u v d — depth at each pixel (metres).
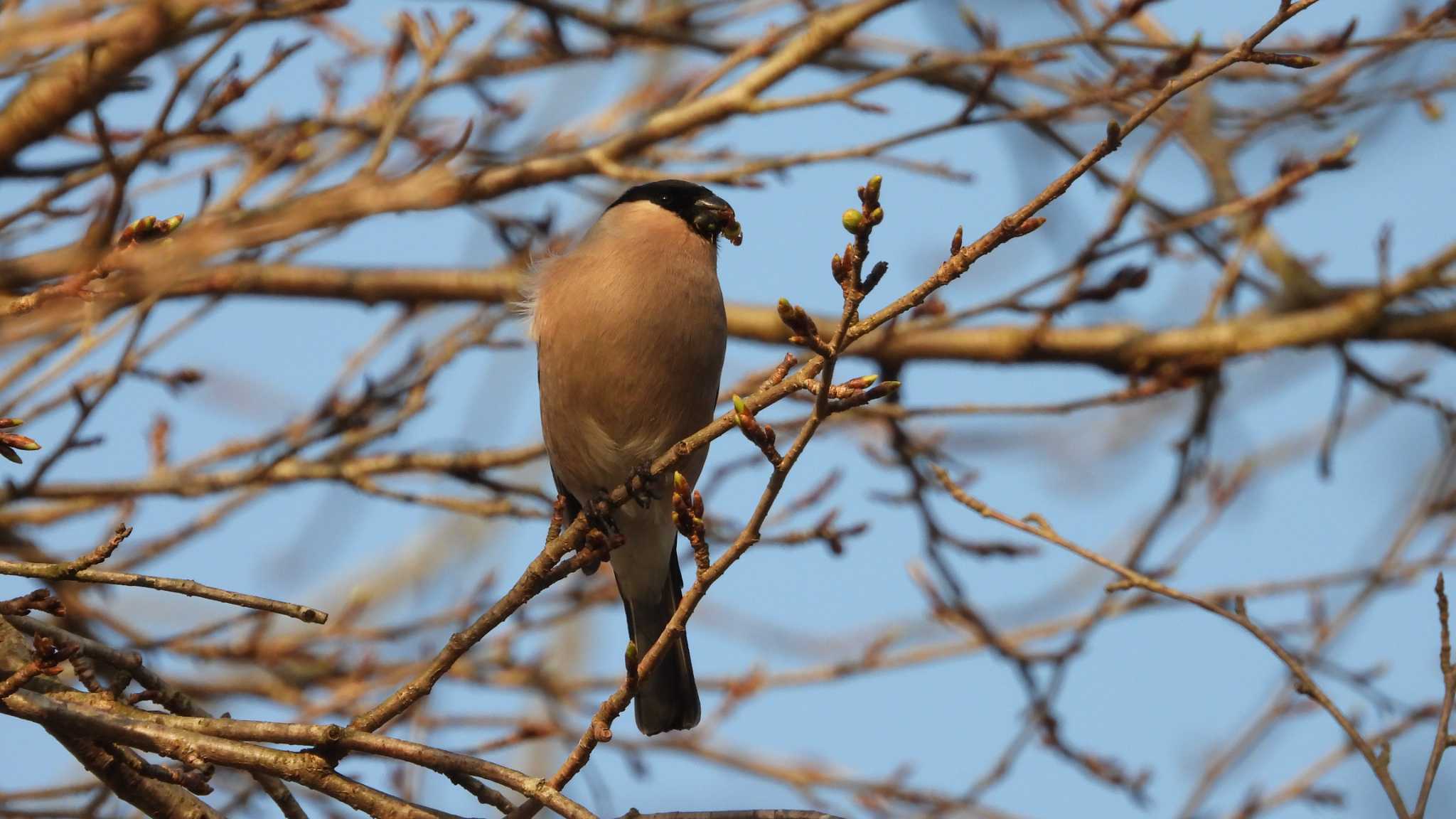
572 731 10.50
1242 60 6.46
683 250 9.82
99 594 11.55
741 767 12.23
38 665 6.22
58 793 9.18
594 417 9.83
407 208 9.05
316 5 8.14
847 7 10.48
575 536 7.11
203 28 8.23
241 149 10.39
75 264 7.72
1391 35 10.93
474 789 6.89
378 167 9.30
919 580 12.52
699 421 10.01
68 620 10.58
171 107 7.95
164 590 6.42
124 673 7.17
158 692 7.21
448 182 9.21
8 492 9.50
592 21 11.45
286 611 6.39
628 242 9.79
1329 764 11.29
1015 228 6.30
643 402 9.72
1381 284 12.49
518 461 11.34
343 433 11.39
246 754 6.65
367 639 11.65
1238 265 12.36
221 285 10.13
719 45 12.02
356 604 12.01
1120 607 12.16
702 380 9.88
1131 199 11.09
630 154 10.48
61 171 8.97
